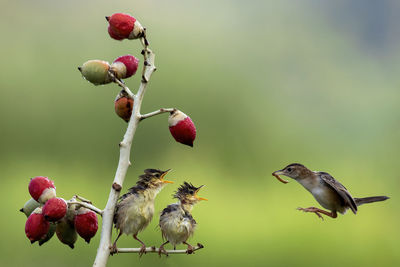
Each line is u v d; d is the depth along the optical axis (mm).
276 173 5109
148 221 3854
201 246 3572
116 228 3809
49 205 3215
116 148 17234
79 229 3357
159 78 20109
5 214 12117
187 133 3451
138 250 3486
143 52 3490
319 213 5074
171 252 3512
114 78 3553
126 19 3459
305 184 5062
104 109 17969
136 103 3455
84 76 3568
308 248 12820
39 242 3465
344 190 4715
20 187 14039
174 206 4574
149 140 17688
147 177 3932
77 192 14641
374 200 5355
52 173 15711
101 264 3262
